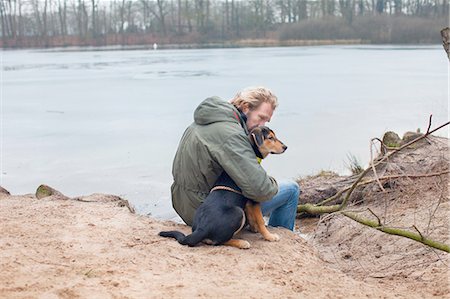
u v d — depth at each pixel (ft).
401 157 26.48
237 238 16.97
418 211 22.41
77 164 38.45
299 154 39.91
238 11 330.95
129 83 96.84
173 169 17.35
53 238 16.40
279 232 17.71
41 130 52.34
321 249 22.16
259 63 144.87
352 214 19.07
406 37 272.92
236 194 16.20
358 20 297.53
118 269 14.33
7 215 18.76
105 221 18.31
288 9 326.85
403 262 18.84
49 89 89.92
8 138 48.44
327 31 296.92
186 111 63.82
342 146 42.27
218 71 119.65
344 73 109.29
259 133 16.60
